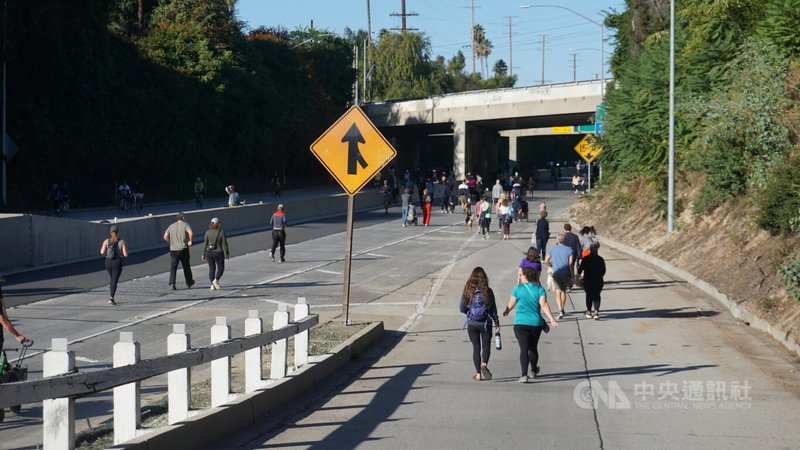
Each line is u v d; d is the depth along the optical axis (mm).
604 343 16641
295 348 13273
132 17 78062
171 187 69125
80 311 20188
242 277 27438
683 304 21594
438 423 10570
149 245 36375
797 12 27969
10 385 6102
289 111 83312
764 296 19312
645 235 36219
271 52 86125
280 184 78875
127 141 62250
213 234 24375
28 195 54219
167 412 10914
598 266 19562
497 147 116625
